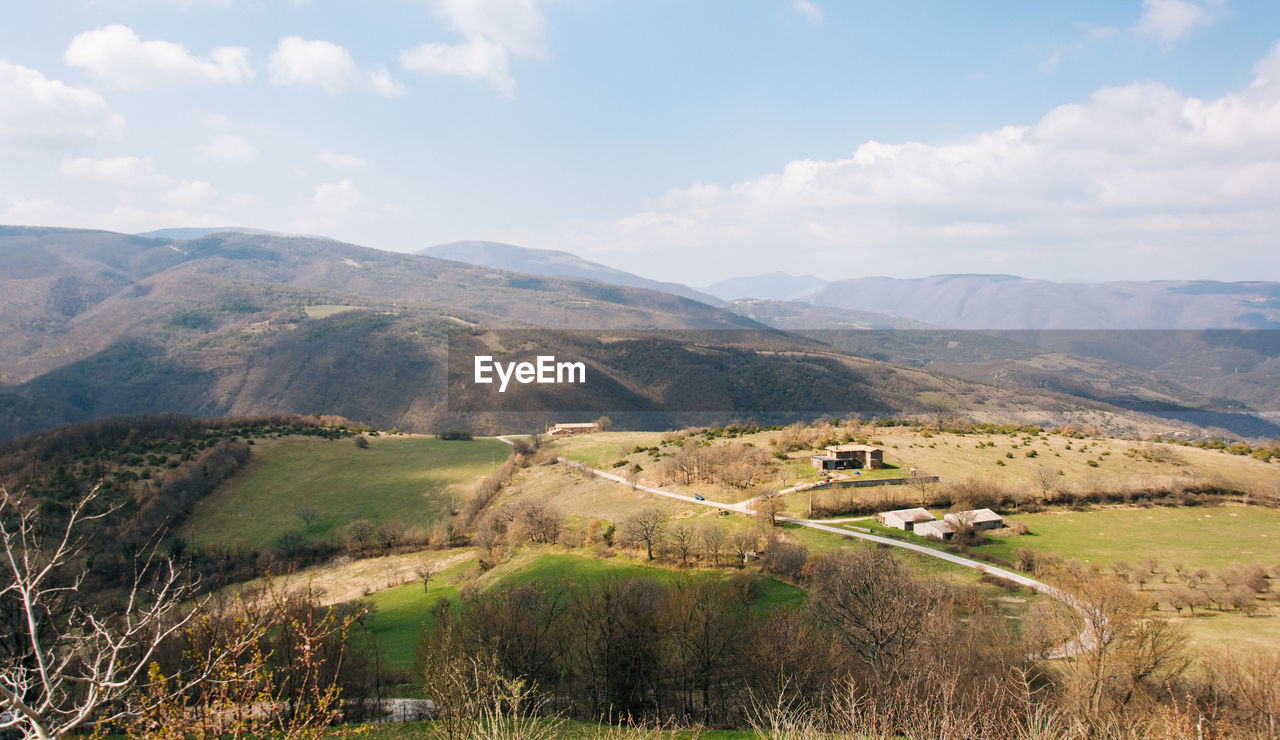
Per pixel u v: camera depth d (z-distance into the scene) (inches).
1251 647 1347.2
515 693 676.1
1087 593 1141.1
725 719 1064.8
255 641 349.4
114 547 2378.2
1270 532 2368.4
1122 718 831.7
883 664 1123.3
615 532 2465.6
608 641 1187.9
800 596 1729.8
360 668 1037.8
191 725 315.6
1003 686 797.2
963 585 1899.6
